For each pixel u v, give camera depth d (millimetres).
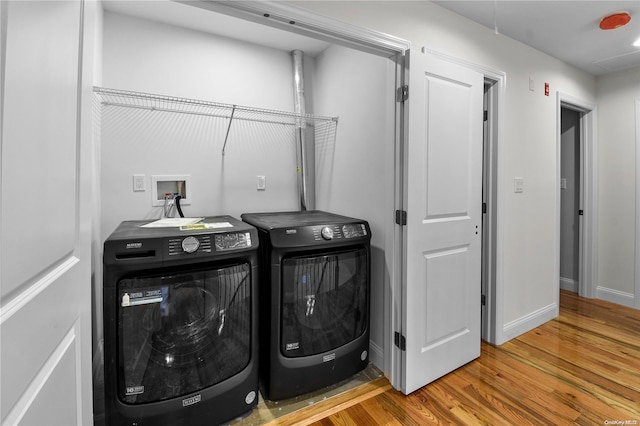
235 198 2420
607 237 3164
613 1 1887
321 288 1729
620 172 3051
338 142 2389
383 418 1594
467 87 1965
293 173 2654
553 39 2350
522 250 2475
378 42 1661
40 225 582
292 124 2627
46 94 598
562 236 3555
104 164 1985
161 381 1341
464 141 1962
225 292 1455
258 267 1575
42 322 590
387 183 1880
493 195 2289
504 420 1566
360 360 1884
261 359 1752
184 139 2225
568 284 3514
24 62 512
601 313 2895
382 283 1961
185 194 2238
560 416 1589
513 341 2393
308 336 1705
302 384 1696
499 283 2305
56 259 663
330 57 2471
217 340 1451
